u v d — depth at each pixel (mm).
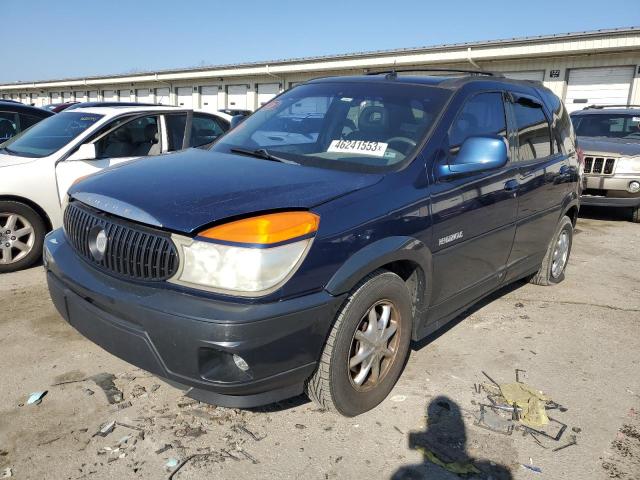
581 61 19578
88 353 3467
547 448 2723
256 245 2279
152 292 2404
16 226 5059
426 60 22812
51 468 2412
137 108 6168
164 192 2607
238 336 2223
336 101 3682
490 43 20797
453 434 2793
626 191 8148
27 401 2908
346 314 2617
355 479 2441
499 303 4746
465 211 3332
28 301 4312
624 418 3025
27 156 5352
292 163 3119
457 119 3404
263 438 2691
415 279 3115
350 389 2768
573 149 5184
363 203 2693
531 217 4277
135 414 2836
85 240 2719
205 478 2395
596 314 4570
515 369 3531
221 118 6875
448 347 3807
